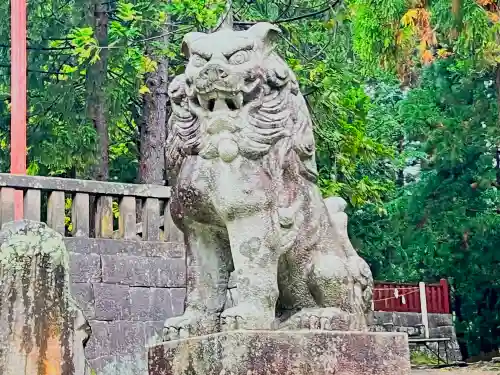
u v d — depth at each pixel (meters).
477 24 11.18
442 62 17.84
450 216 18.77
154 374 4.17
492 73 16.72
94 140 16.09
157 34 15.06
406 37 11.70
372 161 14.43
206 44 4.05
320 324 4.01
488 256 19.08
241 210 3.99
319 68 12.48
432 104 17.97
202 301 4.19
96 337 8.59
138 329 8.78
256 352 3.76
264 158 4.07
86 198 9.27
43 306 5.47
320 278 4.15
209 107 4.09
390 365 4.03
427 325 19.23
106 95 15.84
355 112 13.79
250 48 4.05
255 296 3.96
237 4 12.77
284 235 4.07
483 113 17.41
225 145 4.02
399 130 21.11
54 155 15.99
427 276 22.53
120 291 8.80
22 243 5.51
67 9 17.66
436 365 16.31
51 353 5.43
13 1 11.34
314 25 13.62
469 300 21.88
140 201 9.78
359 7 11.91
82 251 8.77
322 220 4.26
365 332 4.02
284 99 4.16
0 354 5.34
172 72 14.67
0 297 5.41
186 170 4.15
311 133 4.26
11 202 8.91
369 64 12.27
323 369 3.87
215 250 4.22
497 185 18.91
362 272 4.33
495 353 19.42
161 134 16.08
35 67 17.55
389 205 20.09
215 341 3.82
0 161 17.53
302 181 4.21
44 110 16.41
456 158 17.88
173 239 9.33
